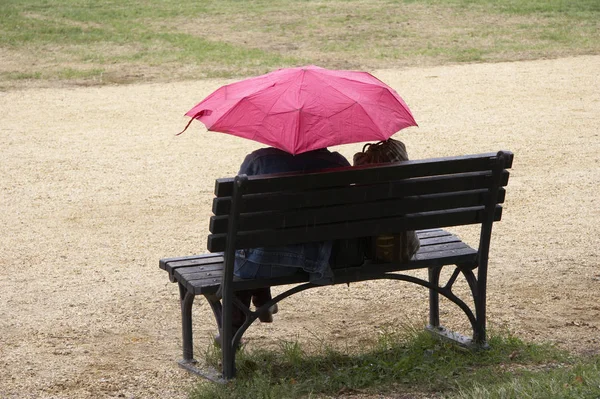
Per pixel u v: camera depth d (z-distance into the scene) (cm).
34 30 5703
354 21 6134
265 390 1069
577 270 1669
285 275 1130
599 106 3422
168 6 6881
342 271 1147
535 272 1661
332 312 1467
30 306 1530
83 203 2227
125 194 2308
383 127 1052
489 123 3145
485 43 5266
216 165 2609
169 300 1551
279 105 1055
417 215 1155
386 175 1100
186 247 1878
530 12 6369
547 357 1192
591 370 1061
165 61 4697
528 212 2108
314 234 1098
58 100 3688
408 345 1243
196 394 1098
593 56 4744
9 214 2136
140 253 1839
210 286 1114
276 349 1290
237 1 7169
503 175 1181
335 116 1044
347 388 1093
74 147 2847
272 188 1045
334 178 1072
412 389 1085
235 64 4581
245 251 1123
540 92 3734
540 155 2683
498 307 1465
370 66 4541
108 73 4369
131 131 3086
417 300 1514
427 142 2870
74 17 6272
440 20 6131
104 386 1176
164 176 2486
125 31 5775
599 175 2445
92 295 1584
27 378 1210
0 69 4509
